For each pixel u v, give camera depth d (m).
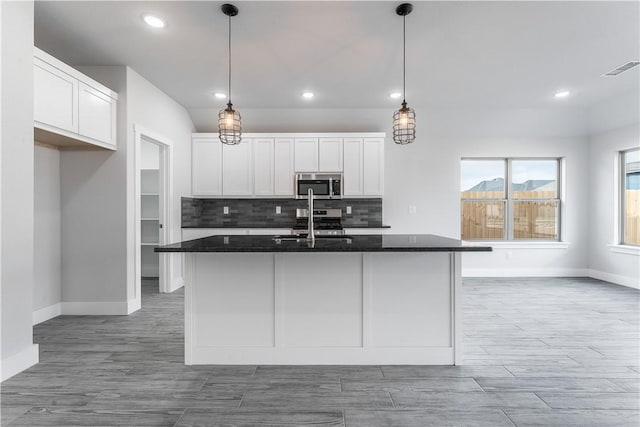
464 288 4.94
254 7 2.61
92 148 3.63
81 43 3.17
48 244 3.57
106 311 3.71
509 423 1.82
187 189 5.27
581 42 3.16
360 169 5.39
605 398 2.06
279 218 5.77
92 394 2.10
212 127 5.54
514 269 5.75
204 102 4.91
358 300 2.56
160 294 4.60
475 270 5.77
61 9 2.63
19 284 2.38
